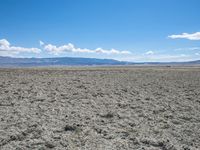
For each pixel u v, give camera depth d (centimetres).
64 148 1188
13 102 2203
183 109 2183
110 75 6241
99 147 1209
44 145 1219
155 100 2597
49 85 3519
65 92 2884
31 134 1366
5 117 1697
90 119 1723
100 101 2405
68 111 1936
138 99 2606
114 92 3017
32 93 2725
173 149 1218
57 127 1506
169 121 1753
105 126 1570
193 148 1240
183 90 3456
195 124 1695
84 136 1361
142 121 1727
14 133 1358
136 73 7588
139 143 1289
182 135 1444
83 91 3008
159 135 1427
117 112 1958
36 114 1814
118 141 1302
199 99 2708
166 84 4203
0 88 3075
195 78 5794
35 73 6266
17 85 3422
